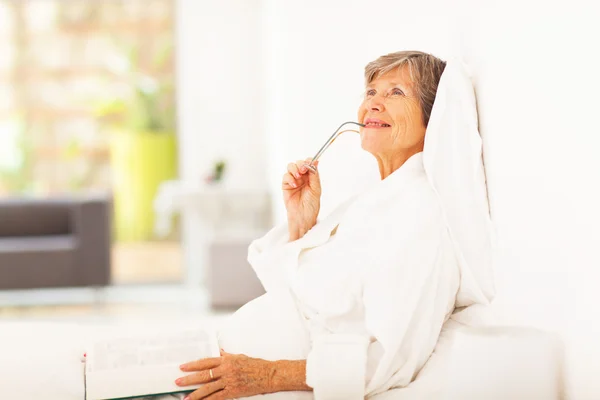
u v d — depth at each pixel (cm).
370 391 136
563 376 122
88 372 138
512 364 102
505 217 143
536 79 126
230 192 537
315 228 165
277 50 460
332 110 293
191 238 581
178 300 512
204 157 587
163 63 688
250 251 174
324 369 134
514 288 140
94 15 686
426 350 143
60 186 695
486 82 149
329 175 209
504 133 141
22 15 682
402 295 141
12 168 687
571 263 117
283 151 434
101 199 487
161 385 136
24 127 688
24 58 685
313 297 150
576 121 113
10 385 138
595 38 106
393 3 216
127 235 687
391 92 160
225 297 451
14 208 526
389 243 146
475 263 150
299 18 362
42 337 164
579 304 115
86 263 484
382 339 137
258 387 136
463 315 152
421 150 162
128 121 691
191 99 585
